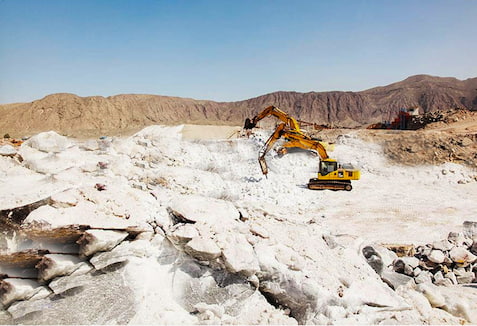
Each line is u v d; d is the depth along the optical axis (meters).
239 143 24.56
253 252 5.88
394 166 22.44
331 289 5.85
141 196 6.71
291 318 5.57
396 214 13.61
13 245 4.93
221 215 6.51
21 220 5.25
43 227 4.92
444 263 8.28
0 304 4.80
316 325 5.41
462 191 17.41
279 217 7.94
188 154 17.08
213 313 5.27
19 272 5.00
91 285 5.15
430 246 9.02
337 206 14.87
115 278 5.31
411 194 16.92
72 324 4.77
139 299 5.21
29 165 8.81
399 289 6.73
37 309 4.81
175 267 5.73
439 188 18.14
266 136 28.14
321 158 18.33
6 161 8.83
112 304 5.06
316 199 16.03
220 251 5.58
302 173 21.17
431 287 6.85
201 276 5.63
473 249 8.75
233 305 5.46
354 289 5.99
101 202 5.86
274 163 22.25
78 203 5.65
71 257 5.23
